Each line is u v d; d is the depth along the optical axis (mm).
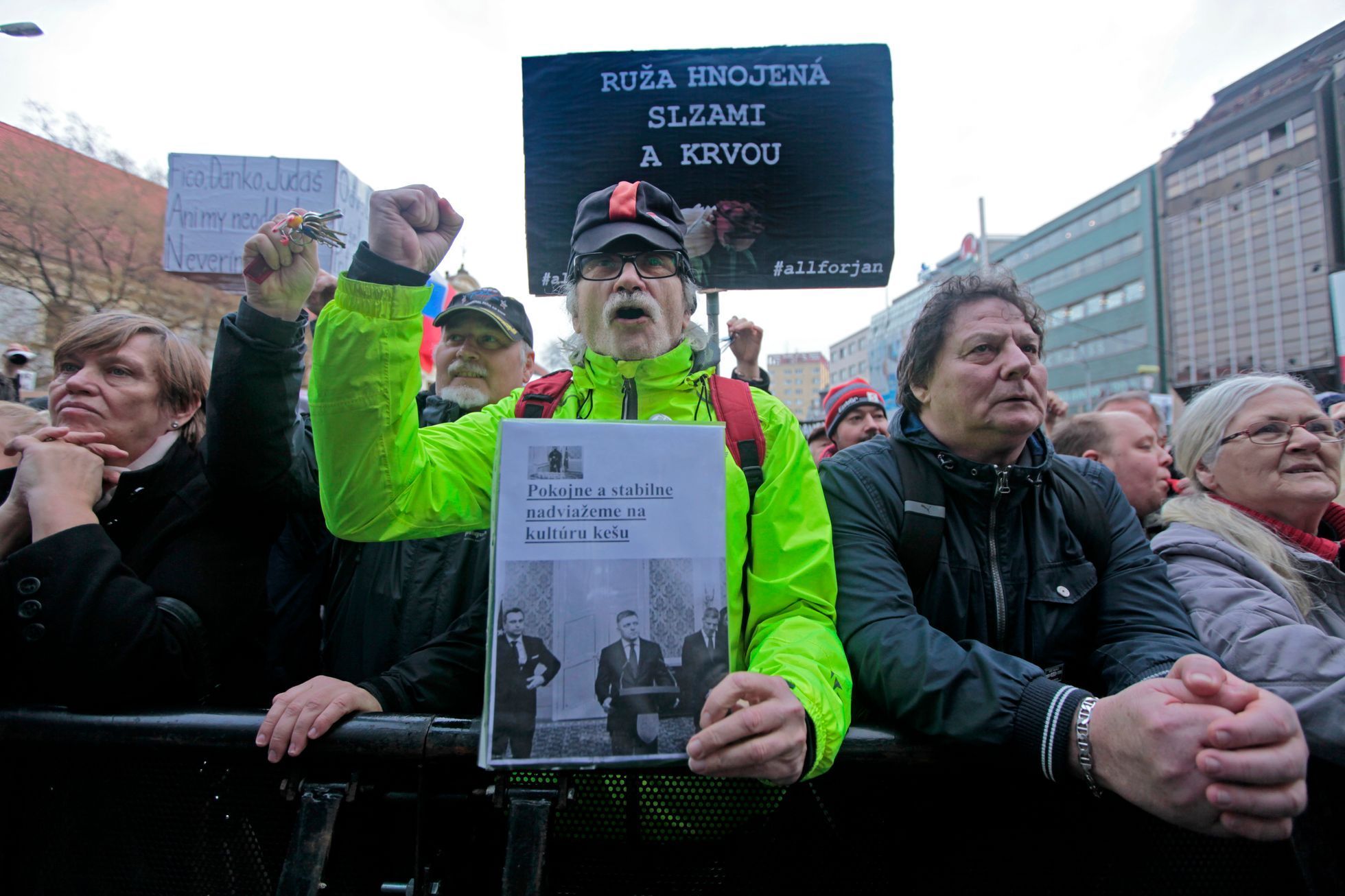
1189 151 31797
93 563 1115
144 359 1351
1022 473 1351
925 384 1519
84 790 1130
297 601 1780
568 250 2322
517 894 924
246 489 1279
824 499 1319
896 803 1078
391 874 1042
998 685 1048
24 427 1727
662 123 2322
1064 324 45125
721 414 1288
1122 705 918
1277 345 26734
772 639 1094
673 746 916
